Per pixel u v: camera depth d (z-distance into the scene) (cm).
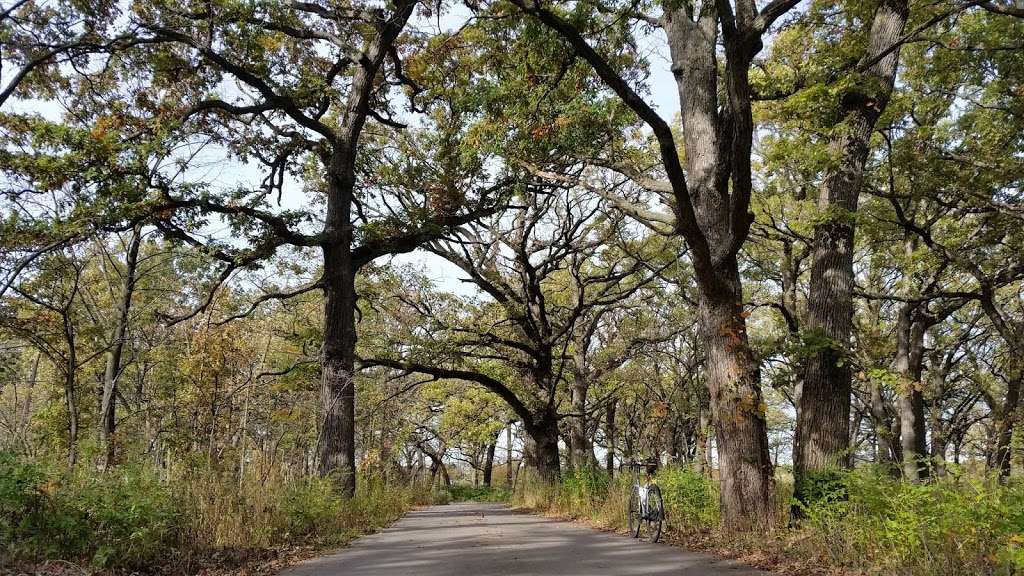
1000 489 729
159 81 1956
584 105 1446
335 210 2086
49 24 1644
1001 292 2488
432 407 4588
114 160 1566
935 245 1803
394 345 2555
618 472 1975
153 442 1839
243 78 1961
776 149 1525
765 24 1039
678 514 1355
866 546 832
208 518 1058
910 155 1598
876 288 2770
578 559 977
